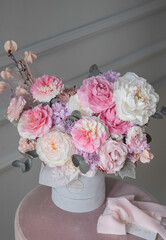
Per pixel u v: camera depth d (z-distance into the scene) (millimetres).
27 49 1626
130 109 1092
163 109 1217
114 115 1129
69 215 1316
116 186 1485
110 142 1144
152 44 2174
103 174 1308
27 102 1216
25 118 1161
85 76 1892
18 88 1202
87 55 1877
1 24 1541
